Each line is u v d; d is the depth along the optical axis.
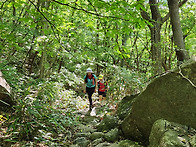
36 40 5.01
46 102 4.88
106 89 6.98
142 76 6.66
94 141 3.80
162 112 3.16
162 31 13.55
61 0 4.13
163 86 3.20
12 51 7.64
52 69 9.19
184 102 3.00
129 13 3.15
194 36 12.26
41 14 3.53
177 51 7.57
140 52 14.23
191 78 3.04
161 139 2.48
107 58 9.50
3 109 4.04
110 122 4.39
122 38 11.55
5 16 7.36
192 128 2.81
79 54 4.66
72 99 6.88
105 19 3.38
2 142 3.01
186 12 12.16
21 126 3.37
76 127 4.69
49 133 3.56
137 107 3.50
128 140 3.49
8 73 5.04
